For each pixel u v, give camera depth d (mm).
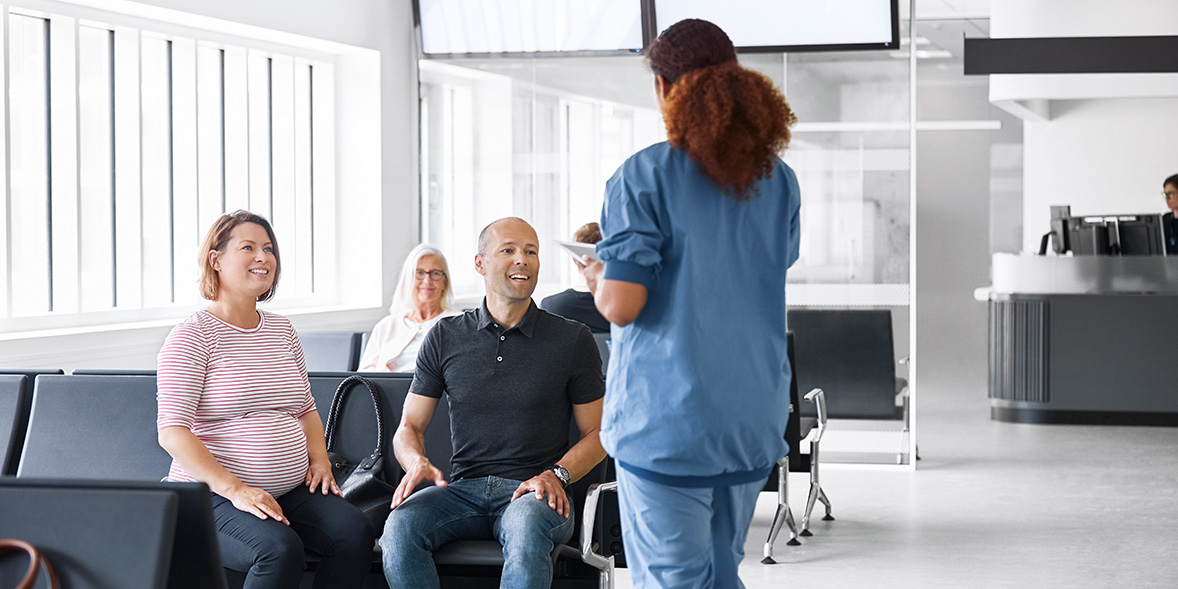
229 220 2889
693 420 2012
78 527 1699
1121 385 8070
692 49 2047
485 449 2879
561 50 6434
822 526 4883
